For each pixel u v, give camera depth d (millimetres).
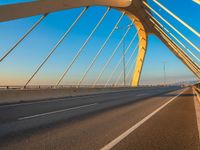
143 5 33844
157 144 5152
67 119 8938
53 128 7109
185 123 7992
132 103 16469
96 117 9469
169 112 11164
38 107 13906
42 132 6516
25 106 14758
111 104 15680
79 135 6109
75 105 15070
